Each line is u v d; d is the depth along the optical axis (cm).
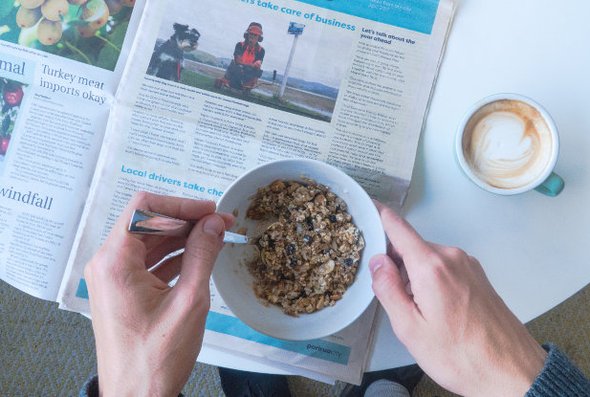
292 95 59
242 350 57
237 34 59
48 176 59
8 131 59
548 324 106
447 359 47
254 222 57
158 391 42
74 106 59
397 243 50
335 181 54
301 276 55
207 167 59
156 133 59
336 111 59
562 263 58
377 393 95
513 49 59
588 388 48
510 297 57
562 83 59
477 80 59
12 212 58
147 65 59
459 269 48
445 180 59
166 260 51
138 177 58
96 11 60
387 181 59
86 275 45
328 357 57
